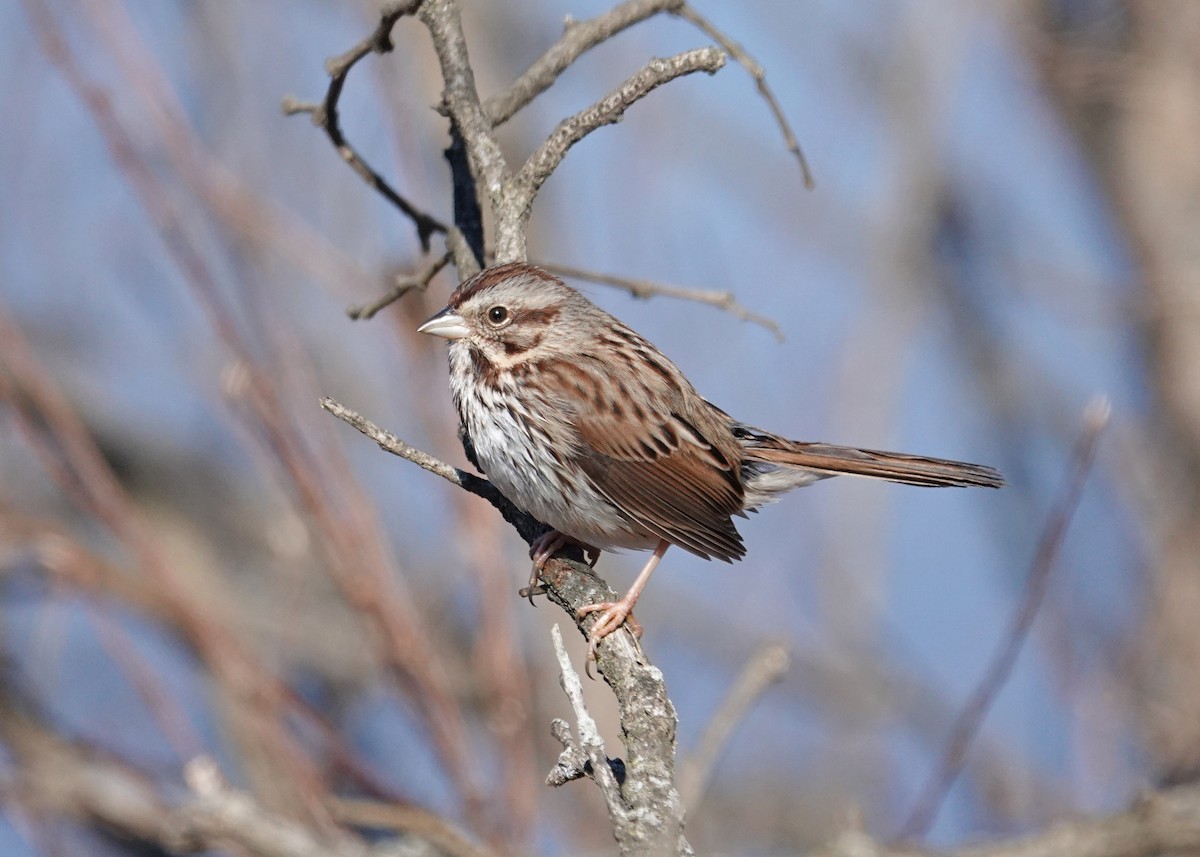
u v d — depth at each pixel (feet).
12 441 48.96
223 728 44.09
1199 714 45.68
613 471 29.73
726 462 31.65
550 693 44.70
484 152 28.07
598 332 30.55
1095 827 32.55
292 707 37.88
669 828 19.65
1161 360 54.29
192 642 39.17
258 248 41.65
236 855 35.99
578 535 29.81
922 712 53.72
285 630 45.85
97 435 51.55
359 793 38.55
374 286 40.16
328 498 35.37
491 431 29.17
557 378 29.22
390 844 32.50
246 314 38.17
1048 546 32.71
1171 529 51.03
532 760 36.14
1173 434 53.67
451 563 45.60
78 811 43.45
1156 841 31.83
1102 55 53.47
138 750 45.62
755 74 29.09
